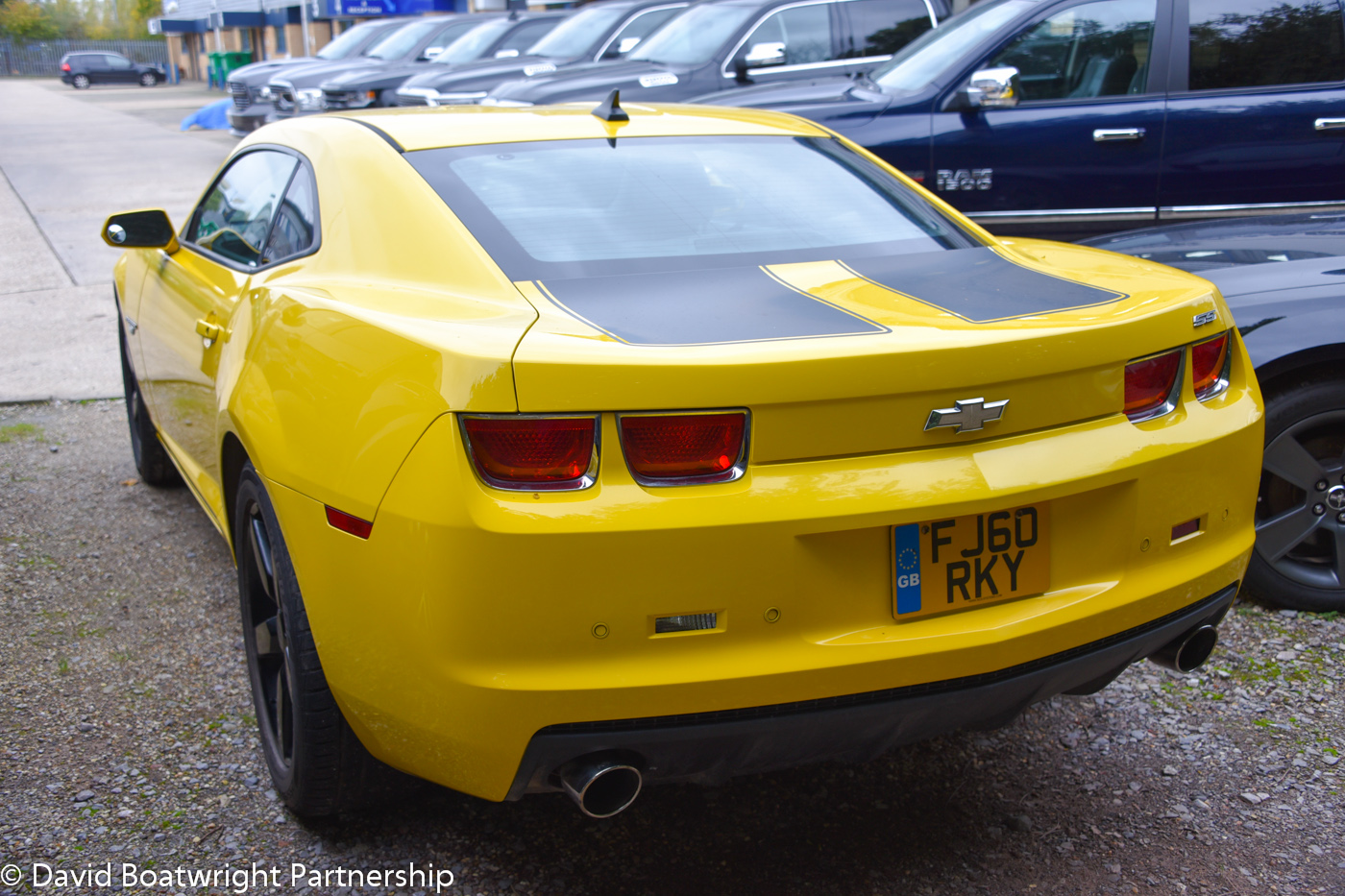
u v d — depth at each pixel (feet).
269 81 47.29
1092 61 17.93
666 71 27.37
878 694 6.04
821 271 7.23
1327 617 10.25
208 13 167.73
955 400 5.87
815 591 5.84
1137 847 7.34
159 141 66.39
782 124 9.73
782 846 7.47
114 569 11.89
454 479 5.53
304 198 8.71
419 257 7.18
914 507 5.79
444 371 5.68
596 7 38.50
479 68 36.29
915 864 7.25
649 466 5.55
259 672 8.22
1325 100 17.02
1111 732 8.72
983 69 18.20
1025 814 7.75
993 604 6.26
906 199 8.87
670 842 7.52
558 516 5.44
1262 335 9.83
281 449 6.72
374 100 41.22
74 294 26.43
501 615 5.52
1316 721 8.66
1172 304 6.73
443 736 5.89
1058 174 17.89
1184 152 17.43
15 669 9.70
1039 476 6.08
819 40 27.43
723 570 5.61
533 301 6.46
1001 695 6.30
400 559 5.76
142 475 14.47
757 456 5.65
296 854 7.35
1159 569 6.70
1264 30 17.22
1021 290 6.99
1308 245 11.30
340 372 6.43
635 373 5.47
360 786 7.22
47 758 8.35
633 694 5.62
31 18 262.88
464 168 7.95
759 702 5.82
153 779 8.13
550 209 7.58
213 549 12.44
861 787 8.17
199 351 9.73
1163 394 6.73
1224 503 6.97
